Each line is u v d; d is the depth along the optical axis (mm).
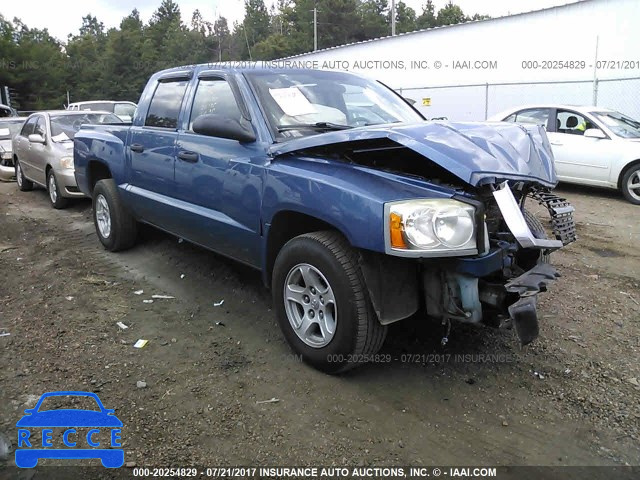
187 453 2838
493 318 3217
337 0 69062
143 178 5262
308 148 3531
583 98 15703
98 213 6312
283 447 2889
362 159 3613
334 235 3422
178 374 3602
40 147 9367
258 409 3215
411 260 3293
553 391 3414
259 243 3943
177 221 4859
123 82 76062
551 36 16250
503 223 3361
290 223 3781
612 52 14852
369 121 4402
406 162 3531
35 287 5168
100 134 6188
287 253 3611
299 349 3664
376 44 22031
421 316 4172
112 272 5602
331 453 2846
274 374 3596
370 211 3086
